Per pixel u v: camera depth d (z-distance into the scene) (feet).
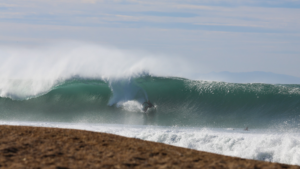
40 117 242.58
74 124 208.13
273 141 135.03
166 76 271.08
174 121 227.61
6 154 74.79
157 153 86.43
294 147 128.57
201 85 262.06
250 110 239.71
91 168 67.87
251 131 189.47
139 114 244.22
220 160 82.64
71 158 75.05
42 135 99.40
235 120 228.43
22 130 106.83
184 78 273.13
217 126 213.66
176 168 71.46
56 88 267.59
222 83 259.80
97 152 82.64
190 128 203.31
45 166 67.10
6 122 210.59
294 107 233.55
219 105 246.88
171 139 147.02
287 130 195.93
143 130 174.91
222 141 140.36
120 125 211.20
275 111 235.40
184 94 259.19
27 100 262.47
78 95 262.26
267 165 78.38
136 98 259.80
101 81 268.21
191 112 245.24
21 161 70.08
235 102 247.50
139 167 70.95
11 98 262.47
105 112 249.75
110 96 261.65
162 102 255.09
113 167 69.72
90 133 110.42
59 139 95.30
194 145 140.36
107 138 103.35
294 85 272.51
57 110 253.24
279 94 243.81
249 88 252.42
